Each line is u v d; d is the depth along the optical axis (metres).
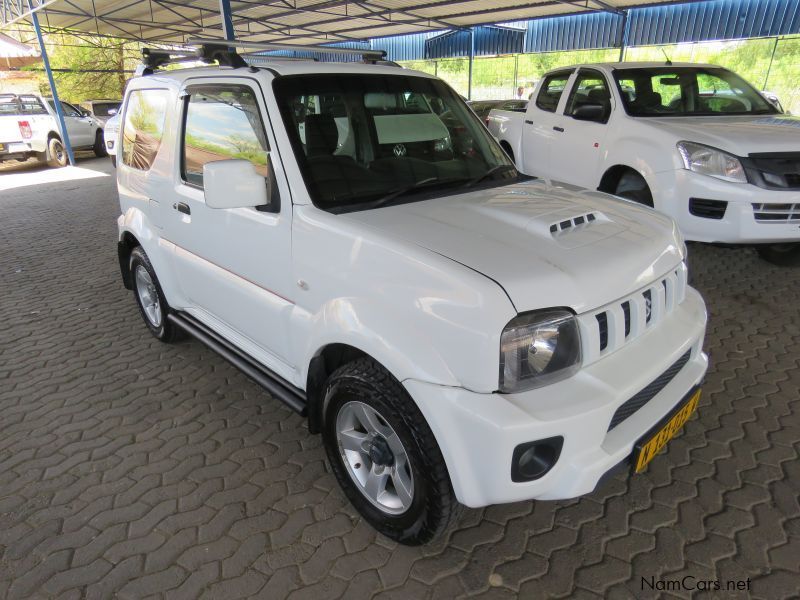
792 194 4.14
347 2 14.73
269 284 2.57
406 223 2.16
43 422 3.21
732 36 13.62
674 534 2.28
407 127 2.85
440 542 2.28
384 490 2.27
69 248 6.92
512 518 2.40
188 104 3.04
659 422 2.05
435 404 1.79
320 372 2.35
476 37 19.67
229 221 2.71
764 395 3.21
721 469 2.64
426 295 1.84
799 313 4.23
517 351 1.74
